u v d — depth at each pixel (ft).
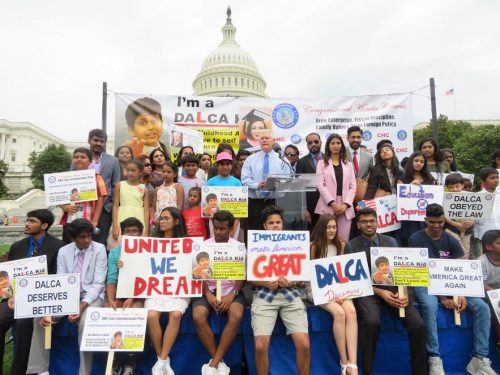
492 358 12.09
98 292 12.12
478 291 11.81
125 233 12.75
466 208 14.61
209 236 15.94
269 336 11.03
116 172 17.57
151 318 11.09
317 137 19.39
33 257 11.86
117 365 11.39
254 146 25.20
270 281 11.48
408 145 25.38
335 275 11.86
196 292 11.76
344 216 15.83
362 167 18.95
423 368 11.10
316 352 11.85
